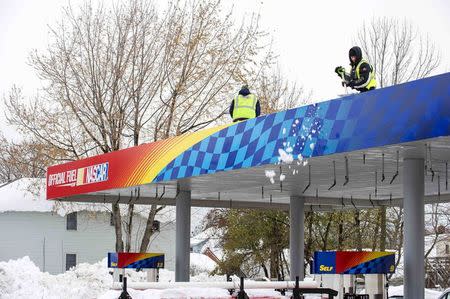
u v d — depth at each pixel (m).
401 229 33.06
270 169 16.28
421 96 11.21
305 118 13.52
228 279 14.21
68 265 54.50
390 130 11.73
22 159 37.50
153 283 13.68
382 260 14.61
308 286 14.38
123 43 35.94
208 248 60.38
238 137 15.34
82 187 21.34
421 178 13.95
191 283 13.56
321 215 31.92
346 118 12.59
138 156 18.80
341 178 18.42
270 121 14.43
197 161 16.66
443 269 39.84
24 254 54.25
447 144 12.25
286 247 32.66
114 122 35.47
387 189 21.59
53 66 35.81
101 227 54.91
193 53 36.44
